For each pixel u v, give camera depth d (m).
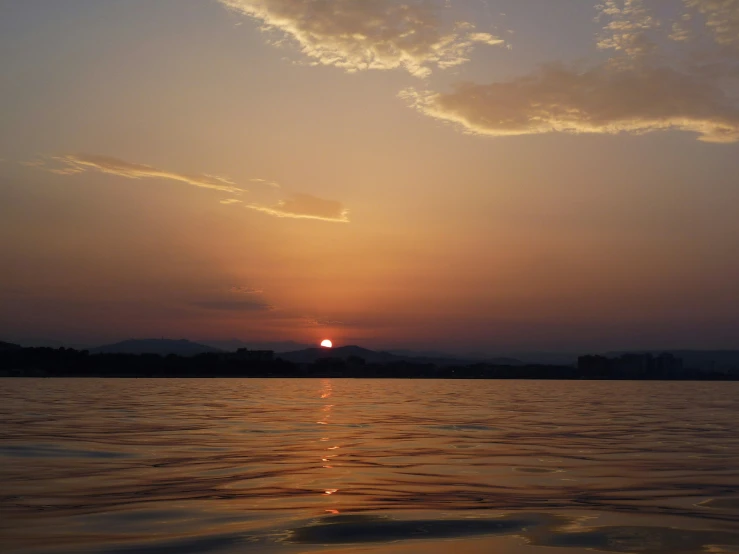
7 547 10.05
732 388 141.75
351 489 15.12
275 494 14.47
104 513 12.48
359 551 9.91
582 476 17.28
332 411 46.72
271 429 31.03
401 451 22.58
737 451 23.16
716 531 11.20
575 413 47.16
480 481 16.36
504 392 103.62
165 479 16.48
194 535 10.80
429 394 90.06
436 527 11.39
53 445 23.41
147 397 67.62
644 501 13.82
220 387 113.88
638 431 31.50
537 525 11.58
